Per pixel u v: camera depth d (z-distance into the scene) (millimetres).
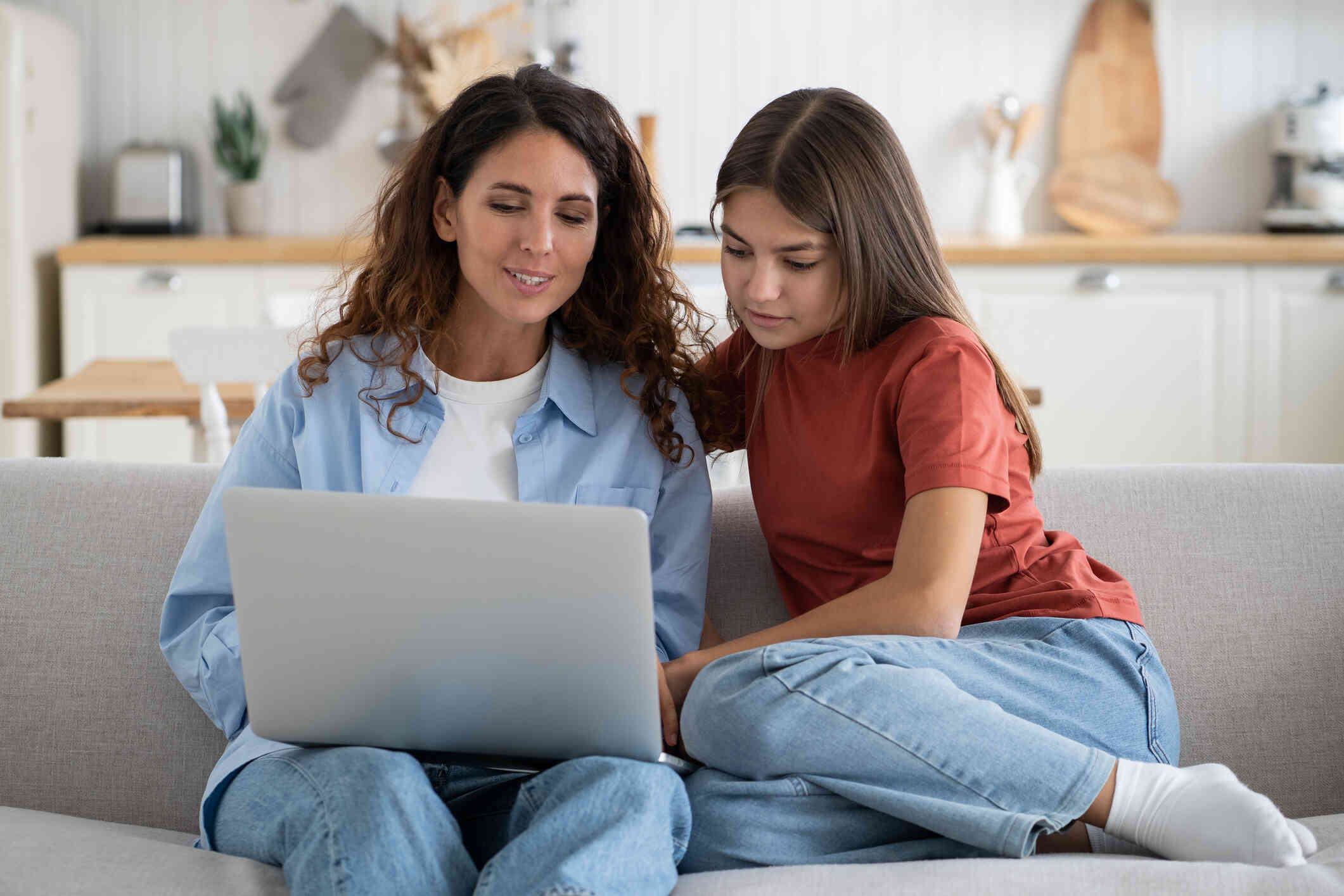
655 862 1200
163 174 4445
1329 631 1700
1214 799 1273
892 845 1321
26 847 1291
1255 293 4023
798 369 1655
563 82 1601
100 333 4152
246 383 2666
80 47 4566
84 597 1683
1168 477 1797
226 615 1519
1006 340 4066
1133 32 4477
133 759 1642
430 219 1634
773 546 1691
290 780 1304
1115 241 4145
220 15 4570
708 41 4559
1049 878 1186
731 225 1573
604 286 1728
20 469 1771
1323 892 1146
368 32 4582
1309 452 4070
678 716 1470
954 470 1464
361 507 1207
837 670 1327
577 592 1202
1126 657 1483
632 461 1659
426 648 1251
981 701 1332
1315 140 4270
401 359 1617
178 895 1221
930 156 4586
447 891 1198
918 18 4531
